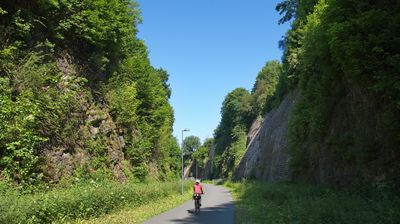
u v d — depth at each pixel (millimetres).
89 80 24219
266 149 51281
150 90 40375
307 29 26516
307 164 25734
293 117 29031
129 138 29781
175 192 36594
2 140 15016
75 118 20984
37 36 19375
